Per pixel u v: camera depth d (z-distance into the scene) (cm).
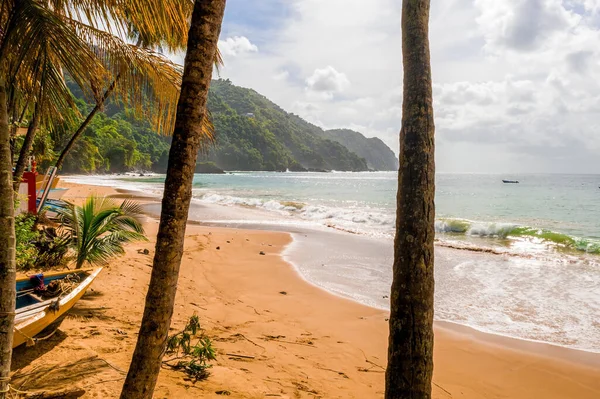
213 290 841
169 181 213
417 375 214
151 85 460
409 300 217
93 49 396
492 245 1415
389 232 1722
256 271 1032
